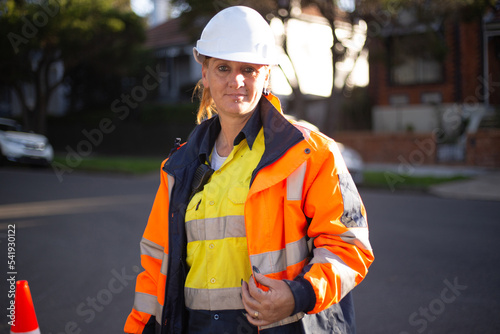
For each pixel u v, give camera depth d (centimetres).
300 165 144
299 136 144
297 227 144
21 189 1095
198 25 1387
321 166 144
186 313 162
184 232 162
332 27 1277
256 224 144
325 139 149
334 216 141
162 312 161
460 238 631
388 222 732
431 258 543
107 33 1994
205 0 1202
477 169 1455
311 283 130
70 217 774
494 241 615
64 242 623
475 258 542
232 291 152
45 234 664
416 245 598
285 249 144
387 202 927
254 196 144
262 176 144
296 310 129
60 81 2061
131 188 1122
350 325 151
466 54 1767
